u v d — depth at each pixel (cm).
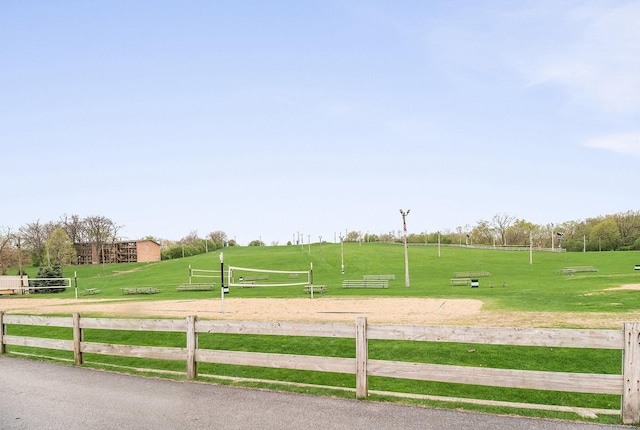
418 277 5459
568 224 12088
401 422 618
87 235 11050
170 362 1359
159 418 655
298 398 739
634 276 3756
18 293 4628
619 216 10869
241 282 5259
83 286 5478
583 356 1130
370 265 7150
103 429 616
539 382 636
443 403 702
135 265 9044
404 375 705
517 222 12569
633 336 601
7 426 639
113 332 1770
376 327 726
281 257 8369
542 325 1480
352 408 682
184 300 3091
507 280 4303
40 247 9662
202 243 12419
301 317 1931
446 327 688
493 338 664
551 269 6231
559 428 590
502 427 595
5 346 1241
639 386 598
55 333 1858
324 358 762
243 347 1431
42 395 794
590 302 2108
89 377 924
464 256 8312
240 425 618
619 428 588
